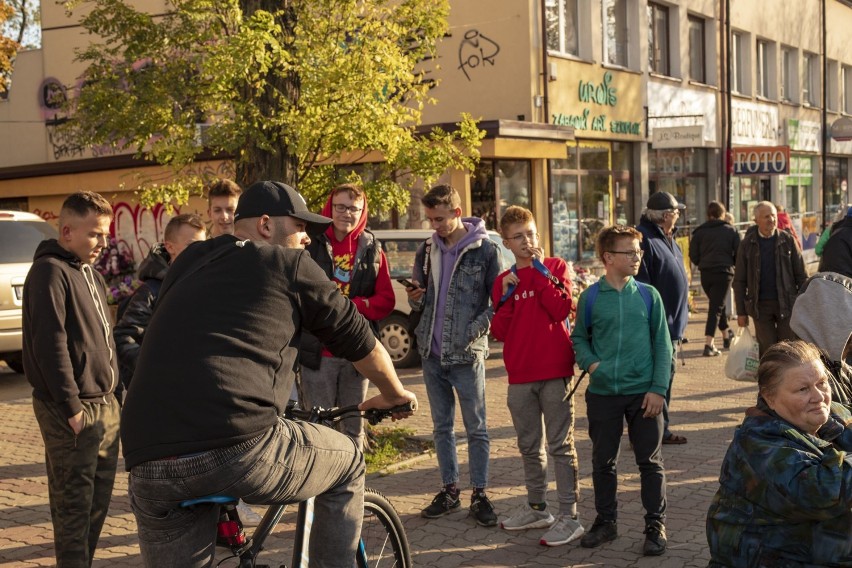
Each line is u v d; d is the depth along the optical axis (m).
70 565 4.38
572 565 5.07
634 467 7.05
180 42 8.88
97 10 9.12
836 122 29.45
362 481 3.57
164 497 3.01
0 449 8.35
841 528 2.96
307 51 8.02
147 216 18.67
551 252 17.86
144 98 8.87
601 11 19.44
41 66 22.44
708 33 24.00
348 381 5.88
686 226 22.91
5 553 5.55
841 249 6.71
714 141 24.12
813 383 3.03
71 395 4.29
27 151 22.84
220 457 2.96
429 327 5.89
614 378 5.19
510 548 5.36
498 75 17.36
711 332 12.66
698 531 5.56
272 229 3.40
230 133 8.07
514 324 5.45
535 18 17.25
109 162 18.58
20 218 12.17
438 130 9.07
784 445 2.99
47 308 4.28
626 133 20.20
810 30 30.53
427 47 9.23
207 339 2.99
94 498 4.57
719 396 9.85
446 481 5.95
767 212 8.79
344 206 5.88
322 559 3.49
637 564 5.05
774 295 8.80
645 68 20.92
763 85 27.83
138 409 2.99
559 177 18.31
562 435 5.42
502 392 10.34
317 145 8.50
